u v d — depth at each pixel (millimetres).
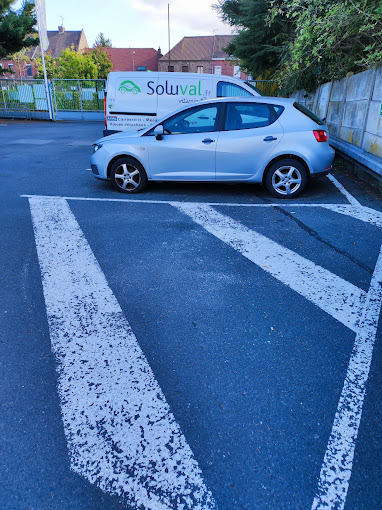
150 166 6824
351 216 5746
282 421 2205
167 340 2910
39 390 2436
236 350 2797
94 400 2359
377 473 1912
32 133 17531
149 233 5090
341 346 2844
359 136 8344
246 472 1922
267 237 4957
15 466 1962
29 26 24453
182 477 1903
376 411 2277
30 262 4230
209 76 9633
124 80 9695
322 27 7129
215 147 6457
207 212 5980
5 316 3209
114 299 3480
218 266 4129
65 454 2025
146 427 2176
